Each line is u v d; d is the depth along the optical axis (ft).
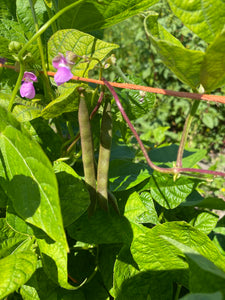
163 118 5.89
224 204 1.38
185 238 0.99
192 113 0.83
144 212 1.20
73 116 1.22
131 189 1.19
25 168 0.86
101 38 1.40
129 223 1.10
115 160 1.35
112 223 1.10
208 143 5.89
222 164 5.49
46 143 1.20
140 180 1.16
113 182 1.19
